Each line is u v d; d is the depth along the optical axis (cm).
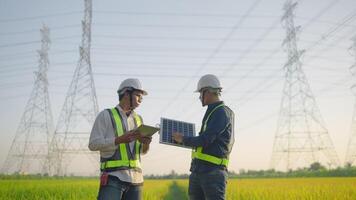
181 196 2422
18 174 5341
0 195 2139
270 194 1773
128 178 593
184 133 643
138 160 621
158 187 3127
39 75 5716
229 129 631
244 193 1870
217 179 616
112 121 605
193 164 648
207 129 605
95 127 599
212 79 645
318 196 1596
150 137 589
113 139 573
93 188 2525
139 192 614
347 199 1527
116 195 581
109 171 589
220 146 622
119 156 595
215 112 619
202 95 653
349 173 5212
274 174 6731
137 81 626
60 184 3178
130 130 609
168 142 612
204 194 636
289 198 1588
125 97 621
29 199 1994
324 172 5494
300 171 6012
